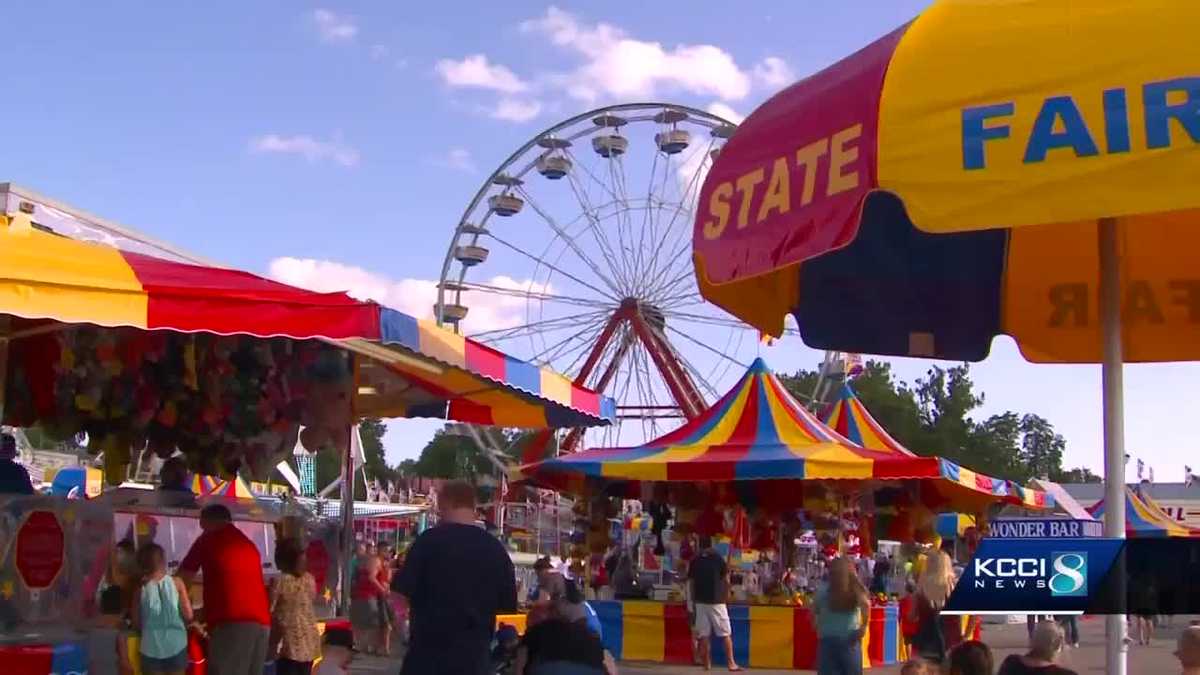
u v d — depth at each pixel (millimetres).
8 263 4359
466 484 5297
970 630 13945
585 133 29281
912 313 5812
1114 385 4559
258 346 7605
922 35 3738
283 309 4984
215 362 7586
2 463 7453
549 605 6785
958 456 71750
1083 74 3379
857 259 5715
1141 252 5414
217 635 6324
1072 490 47000
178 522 8477
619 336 27609
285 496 13508
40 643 6207
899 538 16531
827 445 13414
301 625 7492
